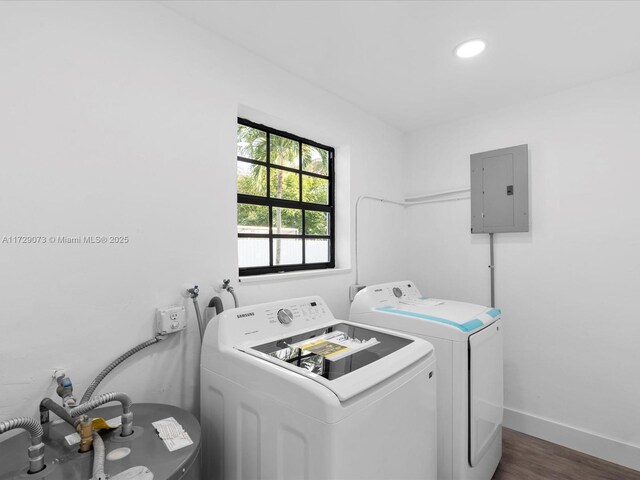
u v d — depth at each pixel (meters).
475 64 1.82
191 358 1.44
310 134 2.14
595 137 2.00
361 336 1.40
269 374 1.01
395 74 1.93
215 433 1.22
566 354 2.10
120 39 1.24
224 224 1.57
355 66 1.84
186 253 1.43
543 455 1.99
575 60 1.78
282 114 1.85
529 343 2.24
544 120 2.19
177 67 1.41
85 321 1.15
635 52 1.70
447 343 1.55
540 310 2.20
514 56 1.74
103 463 0.79
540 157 2.20
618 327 1.93
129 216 1.26
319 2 1.35
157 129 1.34
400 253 2.83
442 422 1.56
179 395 1.40
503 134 2.37
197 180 1.47
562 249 2.12
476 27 1.51
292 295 1.91
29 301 1.04
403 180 2.88
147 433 1.00
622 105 1.92
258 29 1.53
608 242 1.96
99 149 1.18
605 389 1.97
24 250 1.03
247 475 1.08
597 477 1.79
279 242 2.04
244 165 1.87
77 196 1.14
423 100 2.27
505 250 2.35
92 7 1.18
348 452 0.87
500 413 1.89
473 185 2.45
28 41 1.04
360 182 2.42
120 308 1.23
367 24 1.49
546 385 2.17
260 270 1.92
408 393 1.12
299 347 1.24
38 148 1.06
